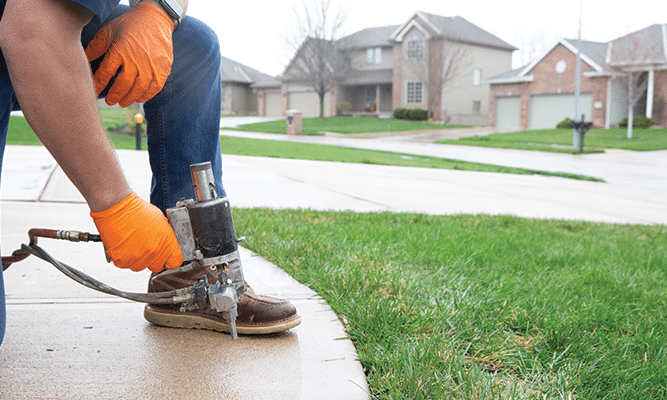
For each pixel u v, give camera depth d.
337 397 1.25
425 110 36.59
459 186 8.37
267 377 1.33
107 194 0.98
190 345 1.52
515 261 3.06
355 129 30.16
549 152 19.19
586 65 29.92
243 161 10.00
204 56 1.52
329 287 2.07
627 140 24.31
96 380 1.27
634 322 2.06
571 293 2.43
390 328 1.66
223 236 1.18
